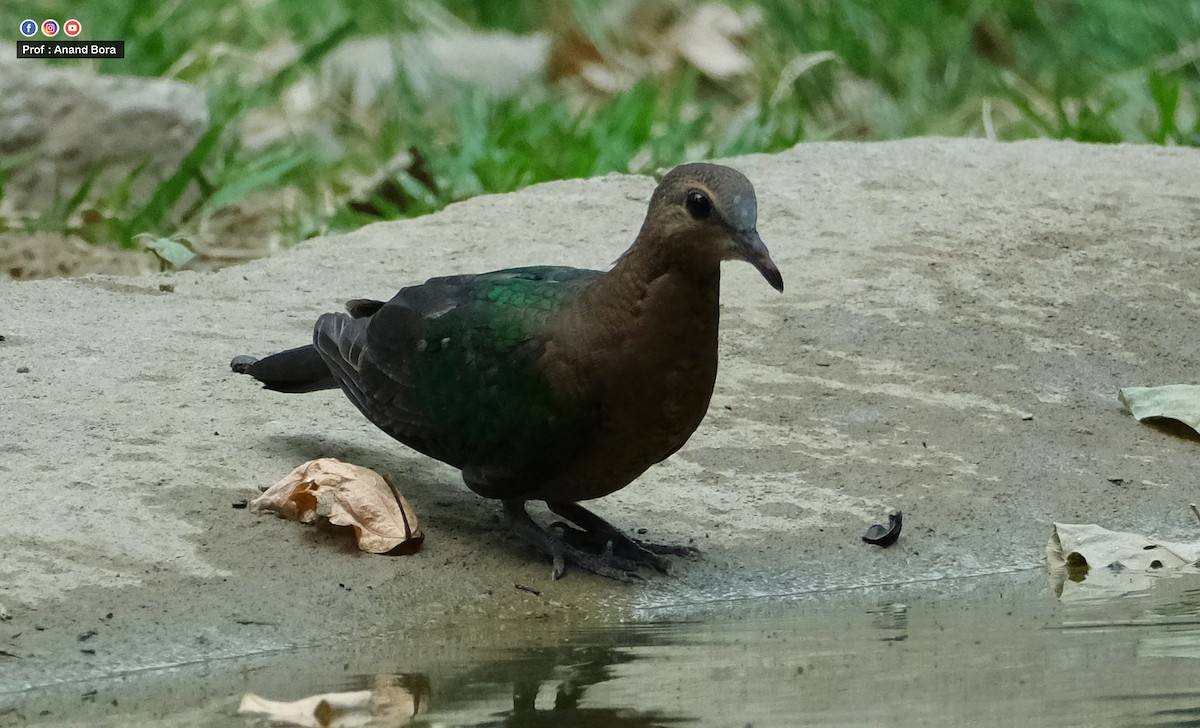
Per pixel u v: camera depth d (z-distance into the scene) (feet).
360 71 71.00
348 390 31.65
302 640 26.86
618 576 29.76
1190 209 46.03
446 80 71.67
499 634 27.45
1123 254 43.52
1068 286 42.09
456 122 67.36
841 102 71.46
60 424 32.78
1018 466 34.78
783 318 40.14
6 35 68.33
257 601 27.71
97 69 65.87
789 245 43.83
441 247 44.45
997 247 43.57
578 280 29.84
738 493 33.22
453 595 28.86
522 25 82.17
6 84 56.75
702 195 27.25
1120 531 32.35
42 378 34.99
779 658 25.81
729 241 27.12
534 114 63.98
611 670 25.26
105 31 69.15
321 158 63.41
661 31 78.89
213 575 28.25
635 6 79.30
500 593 29.14
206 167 60.08
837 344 39.11
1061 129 63.87
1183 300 41.75
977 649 26.16
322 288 41.73
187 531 29.37
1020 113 70.03
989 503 33.35
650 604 29.14
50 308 39.63
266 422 34.14
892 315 40.34
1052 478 34.45
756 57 75.05
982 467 34.65
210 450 32.37
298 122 67.97
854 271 42.24
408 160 57.93
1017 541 32.17
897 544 31.68
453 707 23.53
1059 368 38.81
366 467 32.17
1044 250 43.55
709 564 30.68
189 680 25.02
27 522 28.91
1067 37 77.56
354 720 22.94
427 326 30.32
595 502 32.68
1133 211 45.88
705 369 28.48
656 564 30.32
